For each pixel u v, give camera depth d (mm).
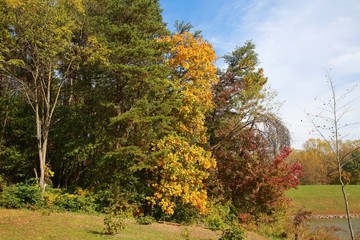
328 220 35906
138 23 20828
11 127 21922
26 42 18031
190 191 18469
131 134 19812
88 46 19297
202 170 20234
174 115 20859
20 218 13070
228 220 19891
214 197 21516
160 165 18297
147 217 15922
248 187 21484
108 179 19547
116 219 12195
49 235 10500
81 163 22062
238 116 23719
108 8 20125
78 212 16859
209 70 22391
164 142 18922
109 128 19750
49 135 21984
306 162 57250
